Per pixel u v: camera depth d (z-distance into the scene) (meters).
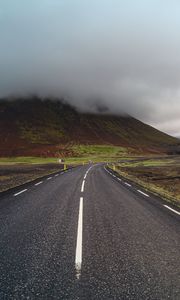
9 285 4.14
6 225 7.73
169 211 10.02
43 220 8.38
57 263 4.98
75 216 8.96
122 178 25.95
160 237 6.65
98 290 4.01
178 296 3.86
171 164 60.97
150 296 3.86
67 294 3.89
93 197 13.30
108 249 5.74
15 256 5.31
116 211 9.88
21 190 15.98
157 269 4.74
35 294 3.89
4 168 46.88
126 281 4.29
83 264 4.94
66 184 19.67
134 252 5.57
